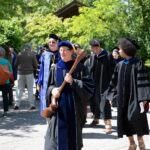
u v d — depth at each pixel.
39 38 19.11
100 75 5.47
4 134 5.26
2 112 7.46
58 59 4.59
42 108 4.65
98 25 14.71
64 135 3.05
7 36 11.25
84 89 3.12
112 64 5.46
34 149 4.35
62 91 3.16
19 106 8.43
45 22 18.19
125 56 3.93
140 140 3.92
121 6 15.11
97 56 5.52
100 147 4.42
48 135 3.20
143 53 15.76
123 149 4.32
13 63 8.78
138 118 3.79
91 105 5.81
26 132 5.41
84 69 3.25
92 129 5.67
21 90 7.93
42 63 4.68
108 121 5.33
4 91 6.84
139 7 15.59
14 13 13.68
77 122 3.09
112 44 14.80
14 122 6.29
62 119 3.08
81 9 15.14
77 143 3.05
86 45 14.35
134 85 3.82
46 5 30.31
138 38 15.58
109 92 4.22
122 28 15.06
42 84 4.65
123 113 3.92
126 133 3.95
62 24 17.41
